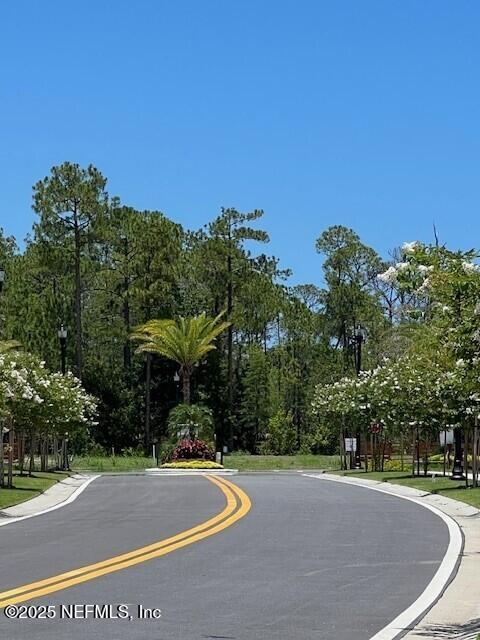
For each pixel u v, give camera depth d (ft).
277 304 266.57
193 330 206.18
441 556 52.16
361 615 35.81
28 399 112.88
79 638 30.94
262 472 172.65
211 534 61.77
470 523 71.67
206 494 101.19
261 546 55.72
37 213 223.30
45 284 238.07
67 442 183.52
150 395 248.52
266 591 40.60
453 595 40.52
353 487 115.65
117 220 236.63
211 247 254.47
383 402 131.23
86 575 44.01
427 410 119.96
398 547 56.03
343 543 57.72
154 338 210.59
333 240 279.28
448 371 97.86
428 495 101.09
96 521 71.92
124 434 238.68
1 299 217.56
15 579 42.70
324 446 265.34
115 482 131.44
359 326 275.18
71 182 221.46
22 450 141.28
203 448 187.42
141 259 239.71
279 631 32.68
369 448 180.96
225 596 39.24
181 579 43.29
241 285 258.16
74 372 226.38
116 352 251.39
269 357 303.27
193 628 32.91
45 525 69.87
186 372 209.05
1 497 96.78
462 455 129.80
